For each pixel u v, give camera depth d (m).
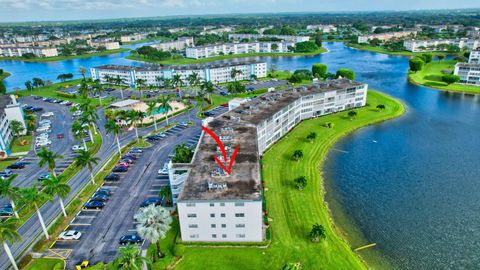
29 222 90.75
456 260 78.06
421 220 92.38
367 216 94.38
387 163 125.81
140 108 194.75
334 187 109.38
